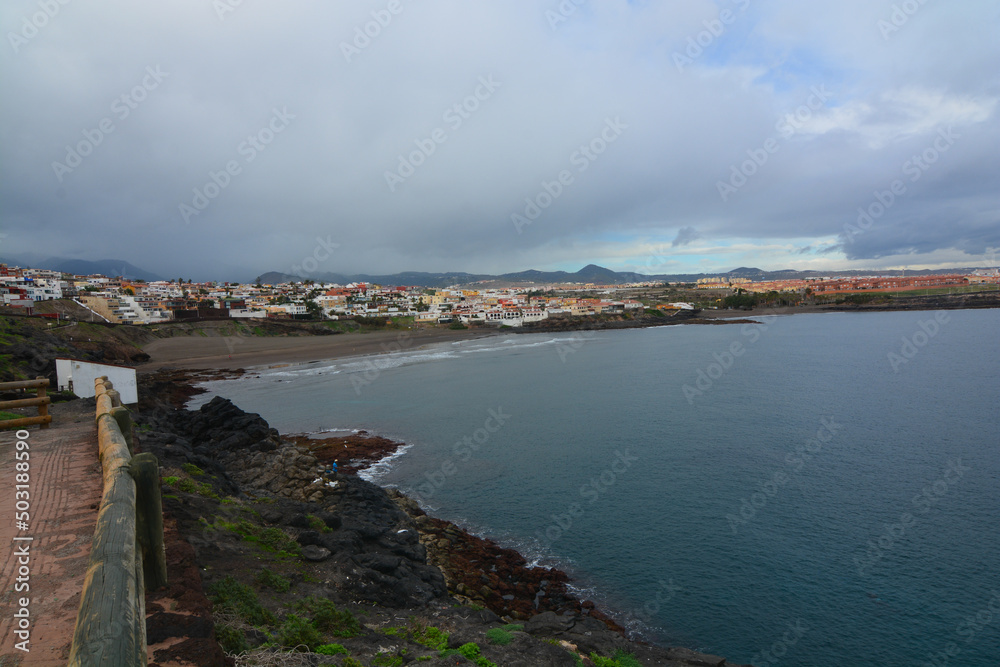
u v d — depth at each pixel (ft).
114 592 10.00
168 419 126.82
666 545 84.02
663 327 580.71
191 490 47.73
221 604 26.55
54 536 20.89
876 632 63.57
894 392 193.57
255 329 440.45
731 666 45.88
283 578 34.91
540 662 32.22
